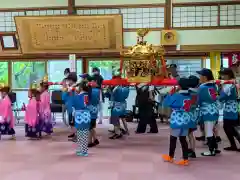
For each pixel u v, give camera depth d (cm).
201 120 572
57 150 616
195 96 508
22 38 1041
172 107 505
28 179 437
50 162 526
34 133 733
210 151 563
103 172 466
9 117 732
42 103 750
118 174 456
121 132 760
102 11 1041
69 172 468
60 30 1018
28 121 732
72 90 585
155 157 554
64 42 1035
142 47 621
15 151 609
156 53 623
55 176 449
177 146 643
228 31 998
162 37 1009
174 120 505
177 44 1012
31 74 1105
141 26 1034
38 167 496
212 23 1006
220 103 623
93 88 638
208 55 1046
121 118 759
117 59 1077
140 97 798
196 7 1009
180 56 1058
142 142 685
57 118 1100
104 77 1086
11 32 1055
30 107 734
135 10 1034
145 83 625
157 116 956
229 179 433
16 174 460
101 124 948
